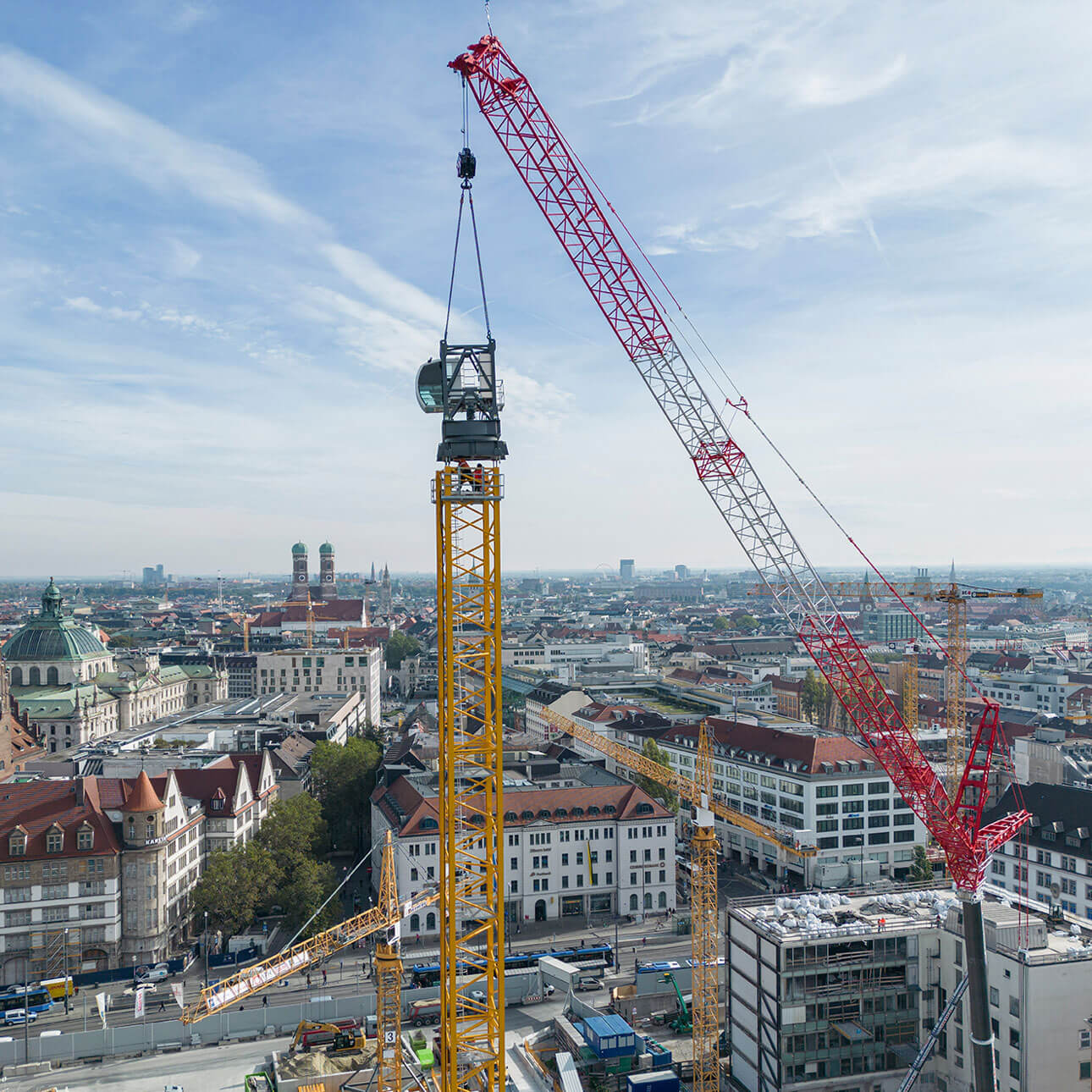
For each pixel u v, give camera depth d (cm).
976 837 9344
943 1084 9444
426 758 19312
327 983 12988
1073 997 8738
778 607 12081
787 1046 9344
